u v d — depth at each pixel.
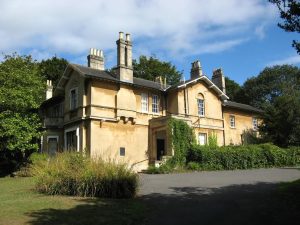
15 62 28.83
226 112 37.34
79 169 14.52
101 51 31.47
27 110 28.16
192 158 27.41
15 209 11.01
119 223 9.67
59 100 33.12
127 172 14.30
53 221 9.59
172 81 54.94
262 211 10.74
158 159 30.56
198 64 34.47
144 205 12.05
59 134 30.36
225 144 35.69
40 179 15.22
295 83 55.34
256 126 40.72
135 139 29.00
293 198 12.36
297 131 33.75
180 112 31.44
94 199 13.02
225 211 10.95
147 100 30.91
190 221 9.97
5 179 23.16
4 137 26.14
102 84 27.72
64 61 50.56
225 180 18.50
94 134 26.47
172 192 14.76
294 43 10.73
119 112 27.98
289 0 10.55
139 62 55.19
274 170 24.19
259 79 59.47
